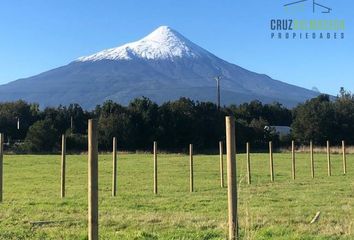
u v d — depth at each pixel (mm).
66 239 11195
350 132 84500
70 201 19203
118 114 78750
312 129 83688
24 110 92562
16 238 11352
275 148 80812
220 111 89625
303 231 11961
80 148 74188
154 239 11055
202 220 13773
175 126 79938
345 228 12227
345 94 88688
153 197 20938
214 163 47031
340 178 31109
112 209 16906
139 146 78625
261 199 19516
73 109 94438
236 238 9125
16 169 39438
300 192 22438
